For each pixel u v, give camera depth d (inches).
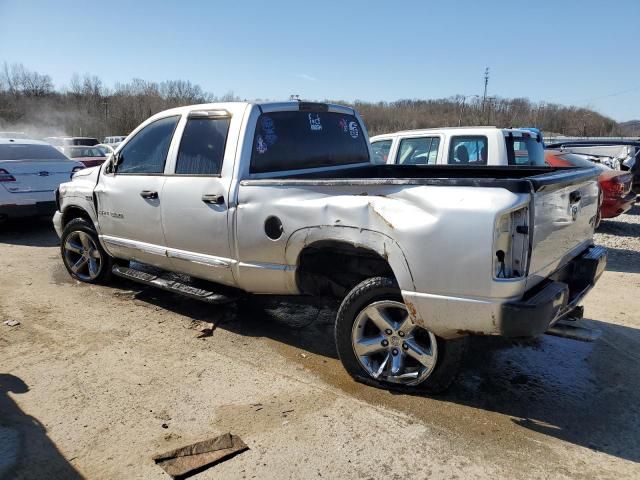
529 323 118.2
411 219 127.6
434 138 313.7
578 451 120.6
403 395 143.8
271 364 163.5
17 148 365.1
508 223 120.4
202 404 139.6
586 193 158.4
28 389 146.9
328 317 203.8
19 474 111.6
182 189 180.7
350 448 121.0
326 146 197.5
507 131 293.0
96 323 195.8
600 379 156.5
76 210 241.3
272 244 157.4
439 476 111.8
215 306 214.2
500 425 130.5
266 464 115.6
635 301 234.2
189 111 187.0
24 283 245.0
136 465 114.9
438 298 125.5
